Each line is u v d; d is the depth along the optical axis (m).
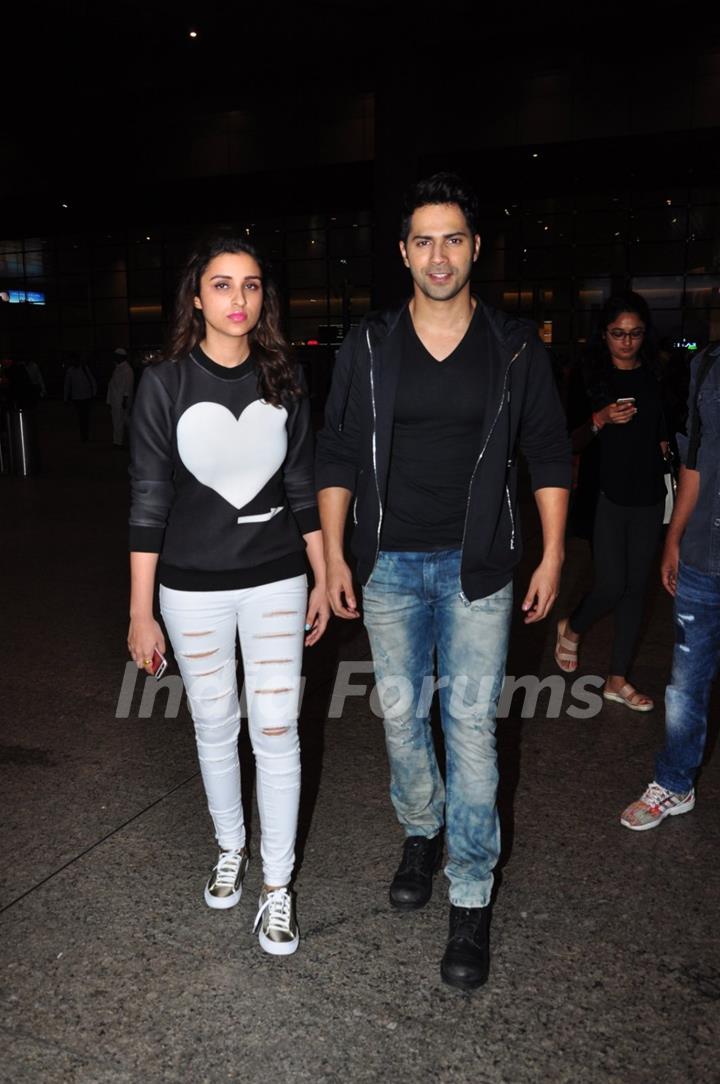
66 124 32.09
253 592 2.47
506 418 2.41
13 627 5.69
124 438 18.17
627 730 4.02
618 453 4.04
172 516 2.46
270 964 2.44
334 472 2.62
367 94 28.42
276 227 36.97
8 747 3.87
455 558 2.50
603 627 5.53
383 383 2.42
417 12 22.91
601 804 3.34
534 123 26.61
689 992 2.32
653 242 32.41
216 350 2.36
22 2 21.80
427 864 2.73
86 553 7.96
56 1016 2.24
